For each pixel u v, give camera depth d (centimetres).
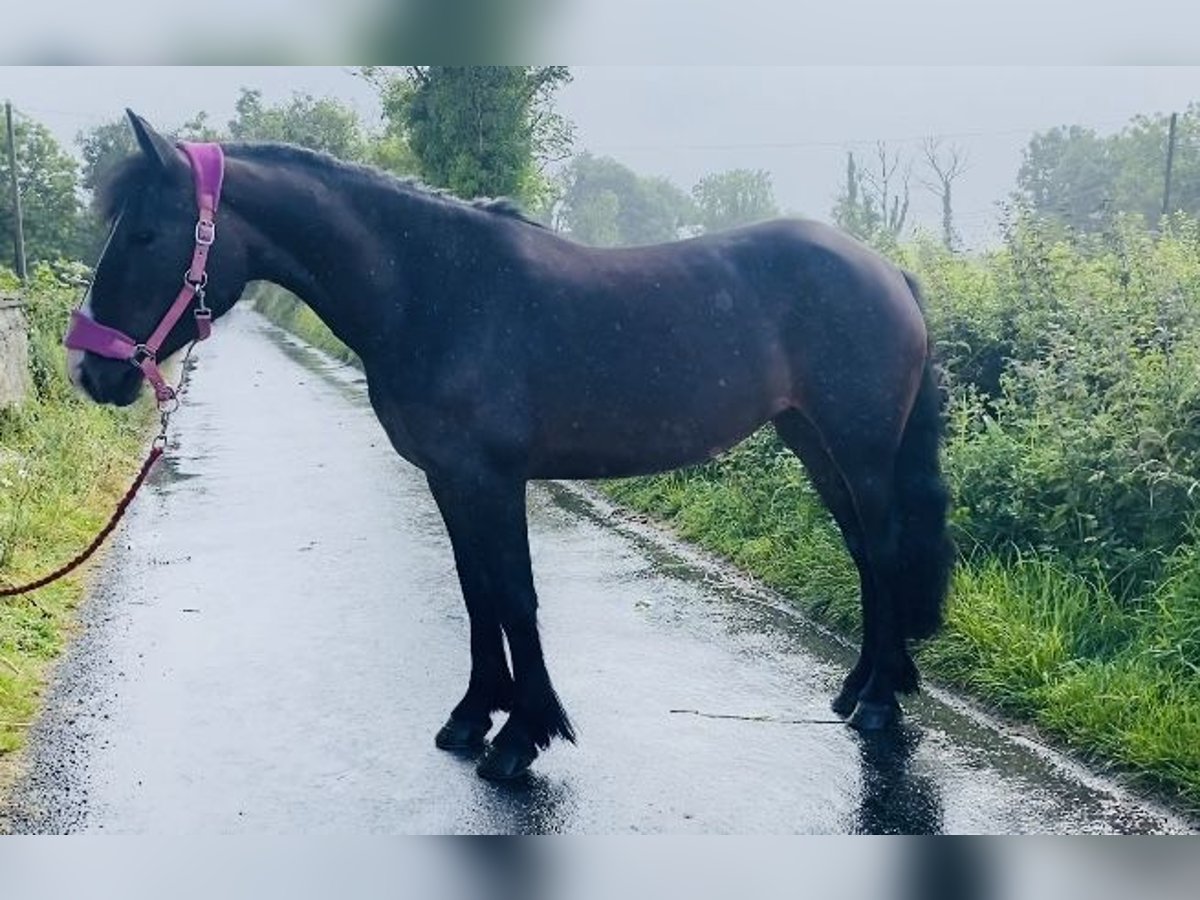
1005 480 529
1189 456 475
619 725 410
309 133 3325
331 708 430
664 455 381
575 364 362
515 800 352
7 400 995
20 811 345
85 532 716
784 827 331
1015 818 332
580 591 594
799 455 432
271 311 4638
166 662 482
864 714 403
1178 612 420
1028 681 420
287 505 841
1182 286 595
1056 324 640
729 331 377
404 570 643
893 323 393
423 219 364
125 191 338
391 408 365
